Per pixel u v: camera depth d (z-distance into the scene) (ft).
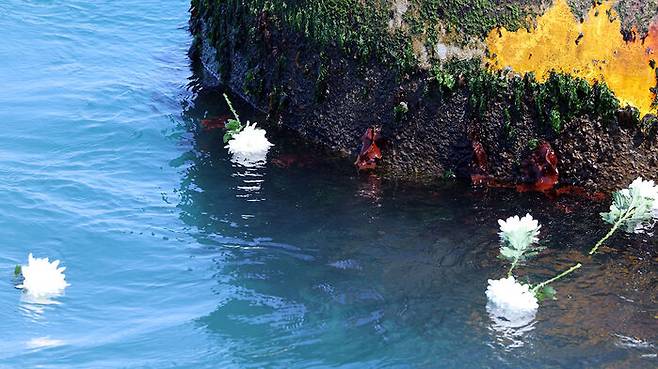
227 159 29.89
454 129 27.71
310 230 26.71
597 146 26.76
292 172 29.07
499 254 25.59
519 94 26.84
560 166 27.25
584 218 26.58
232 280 24.86
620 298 23.99
